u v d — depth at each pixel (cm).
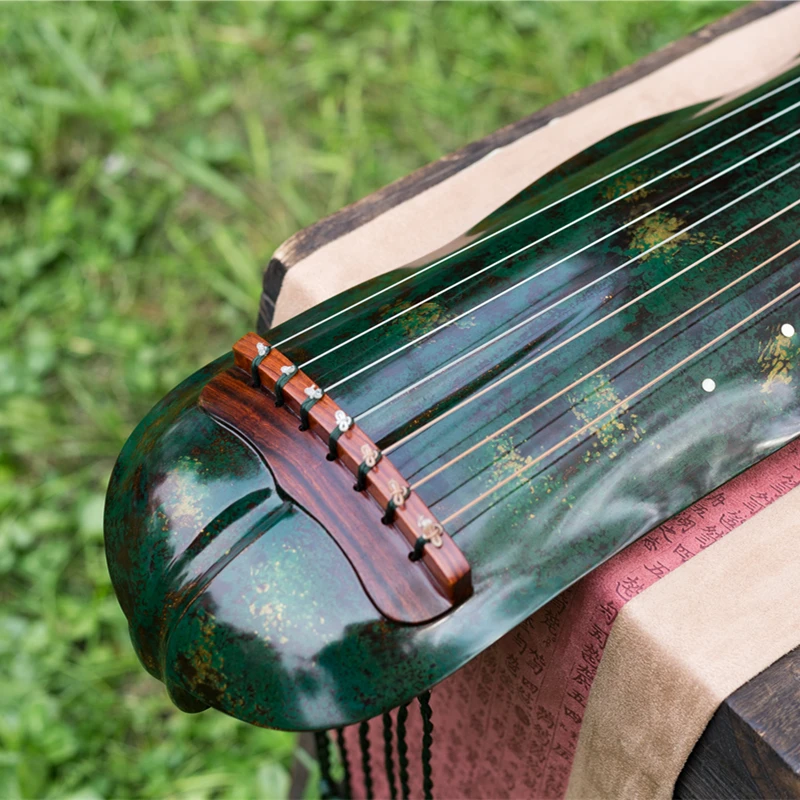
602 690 104
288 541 99
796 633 101
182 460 101
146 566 101
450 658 98
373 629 98
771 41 128
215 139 215
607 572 103
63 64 219
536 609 99
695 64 127
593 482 101
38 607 157
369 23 232
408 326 104
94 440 177
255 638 98
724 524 104
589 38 224
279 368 102
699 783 103
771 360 104
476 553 99
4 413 178
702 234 107
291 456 100
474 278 106
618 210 108
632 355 103
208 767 143
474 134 214
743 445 103
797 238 107
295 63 227
